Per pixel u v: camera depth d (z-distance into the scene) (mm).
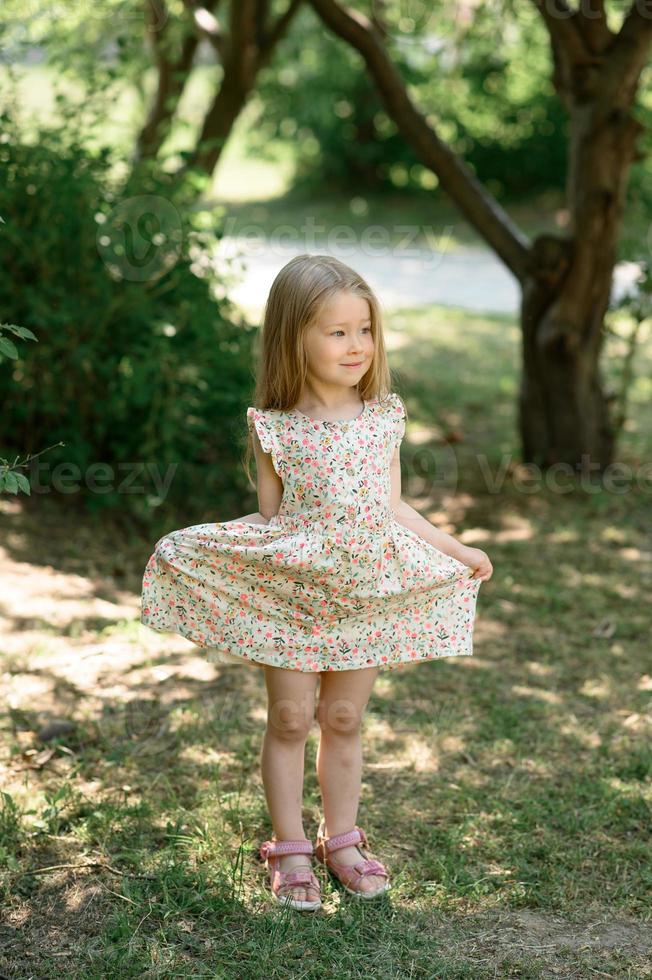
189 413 4945
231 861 2510
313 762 2967
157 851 2537
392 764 3020
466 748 3123
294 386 2338
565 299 5688
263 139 18562
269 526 2312
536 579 4535
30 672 3430
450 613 2453
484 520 5281
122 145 6086
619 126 5383
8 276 4680
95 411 4941
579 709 3418
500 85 15227
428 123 5754
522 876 2523
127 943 2215
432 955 2229
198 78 20094
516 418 7188
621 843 2664
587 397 5867
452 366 8773
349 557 2283
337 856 2473
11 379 4824
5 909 2322
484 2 6914
